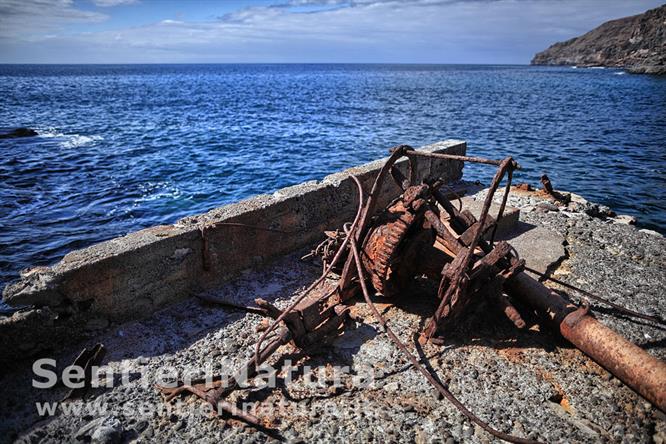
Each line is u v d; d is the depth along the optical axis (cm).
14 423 357
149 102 5047
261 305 430
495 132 2914
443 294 468
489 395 397
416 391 399
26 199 1437
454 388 404
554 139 2636
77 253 455
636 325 506
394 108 4478
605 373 426
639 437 359
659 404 366
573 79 11294
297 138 2705
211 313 507
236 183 1728
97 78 13088
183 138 2642
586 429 365
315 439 349
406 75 16288
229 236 556
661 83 8594
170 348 448
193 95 6241
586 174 1812
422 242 502
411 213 480
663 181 1702
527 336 479
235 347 450
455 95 6322
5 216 1282
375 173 769
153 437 348
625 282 596
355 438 350
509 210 753
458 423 365
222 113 3997
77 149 2244
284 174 1873
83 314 445
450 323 471
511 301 538
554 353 452
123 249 465
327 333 464
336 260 483
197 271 537
